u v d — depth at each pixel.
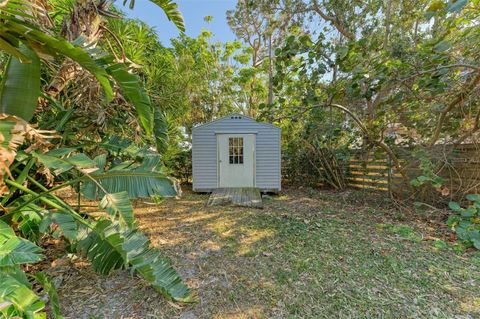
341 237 3.45
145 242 2.12
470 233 3.21
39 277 1.74
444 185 4.55
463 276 2.46
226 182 7.12
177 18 2.96
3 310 1.12
